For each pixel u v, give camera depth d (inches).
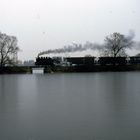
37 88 1512.1
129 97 1069.1
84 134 569.0
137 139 533.0
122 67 3385.8
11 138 550.9
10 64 3307.1
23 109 854.5
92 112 789.2
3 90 1433.3
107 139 535.8
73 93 1237.7
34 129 611.2
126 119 691.4
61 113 783.7
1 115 765.3
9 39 3321.9
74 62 3385.8
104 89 1382.9
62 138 545.3
